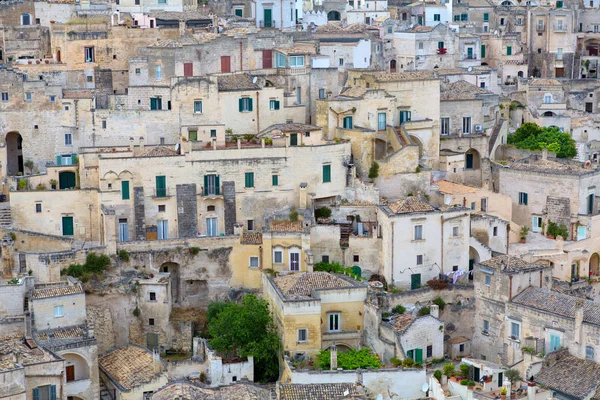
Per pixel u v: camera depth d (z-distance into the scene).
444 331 197.75
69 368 182.75
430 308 190.25
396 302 196.88
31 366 172.50
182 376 185.50
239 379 182.75
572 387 170.38
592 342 174.75
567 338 177.75
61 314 186.88
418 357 184.38
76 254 198.75
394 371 172.62
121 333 199.88
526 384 169.75
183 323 198.88
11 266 198.88
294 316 183.25
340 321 189.50
